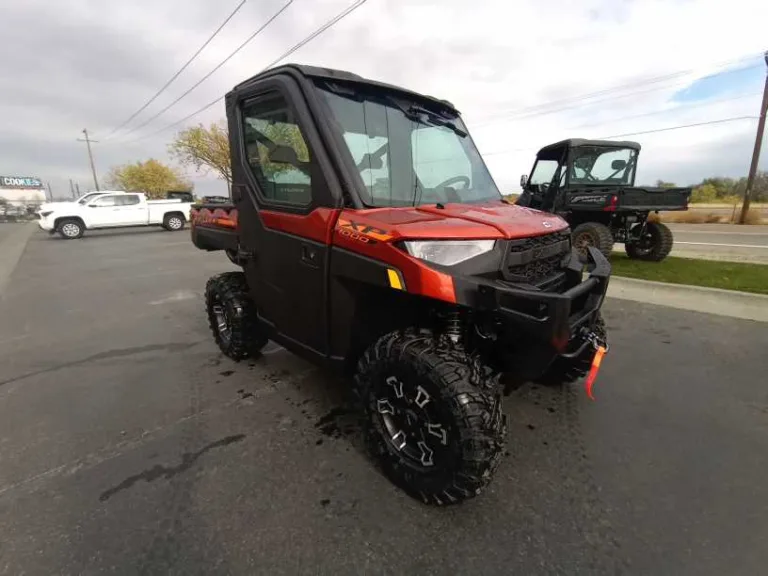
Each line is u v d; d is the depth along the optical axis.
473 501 1.98
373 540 1.76
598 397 2.96
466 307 1.89
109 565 1.65
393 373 1.95
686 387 3.10
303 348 2.63
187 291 6.80
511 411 2.79
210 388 3.22
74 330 4.78
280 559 1.67
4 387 3.29
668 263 7.95
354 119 2.29
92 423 2.73
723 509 1.92
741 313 4.87
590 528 1.82
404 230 1.82
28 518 1.90
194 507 1.96
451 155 2.79
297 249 2.37
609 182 8.60
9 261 10.92
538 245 2.15
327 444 2.46
